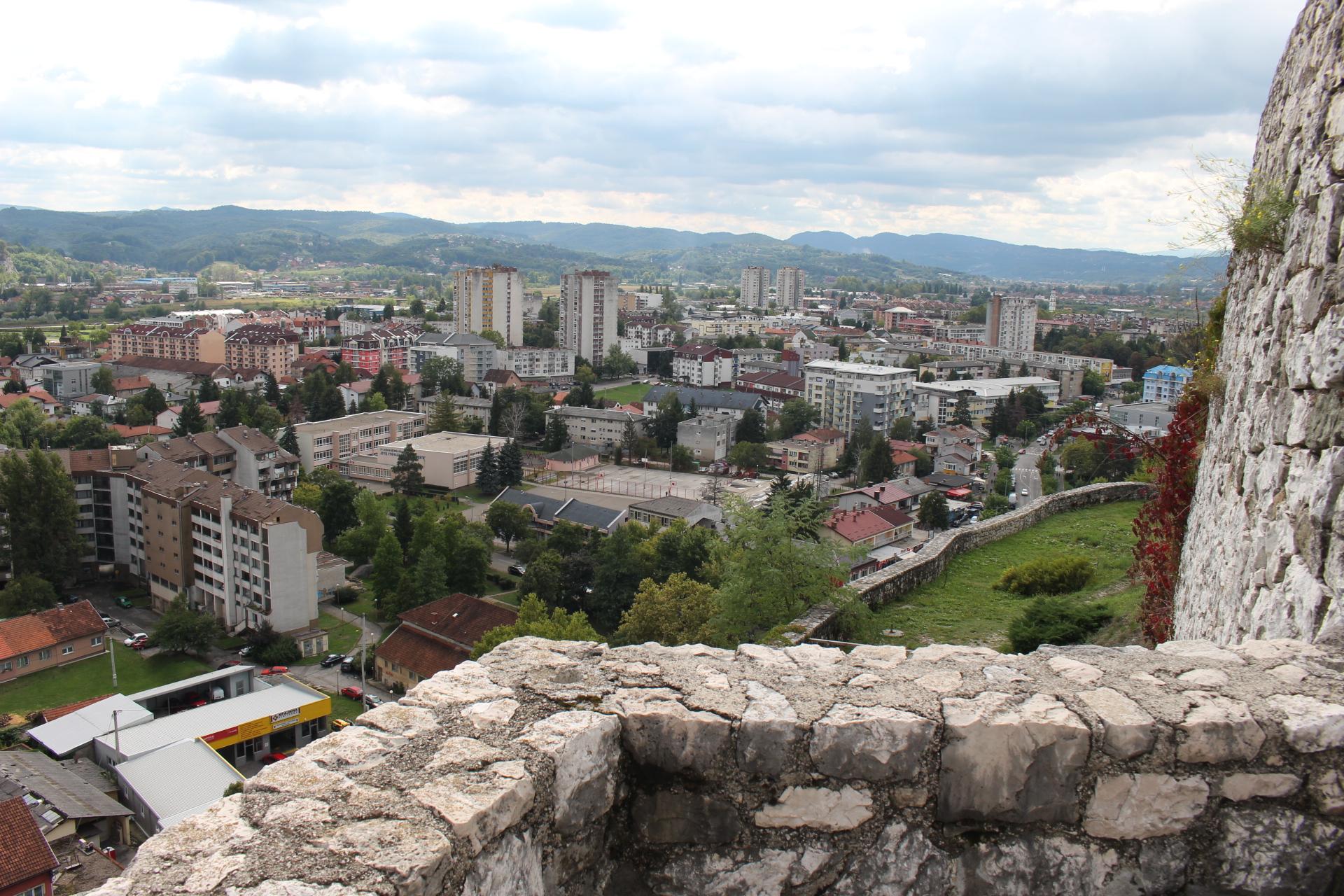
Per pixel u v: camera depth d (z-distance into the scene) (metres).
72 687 45.69
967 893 4.59
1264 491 7.86
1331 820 4.55
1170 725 4.56
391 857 3.60
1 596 53.84
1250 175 9.41
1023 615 16.11
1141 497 25.67
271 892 3.43
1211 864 4.57
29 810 26.33
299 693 40.25
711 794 4.75
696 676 5.21
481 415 118.62
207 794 32.25
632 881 4.82
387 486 91.25
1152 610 13.48
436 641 45.88
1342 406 6.38
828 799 4.66
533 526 74.44
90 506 63.56
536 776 4.25
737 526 16.80
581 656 5.52
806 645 5.68
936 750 4.61
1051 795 4.57
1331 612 5.80
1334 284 6.86
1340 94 7.50
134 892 3.46
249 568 52.81
